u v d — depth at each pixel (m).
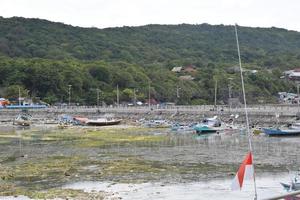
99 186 51.53
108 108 180.38
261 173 56.59
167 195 46.66
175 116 153.12
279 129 103.69
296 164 63.00
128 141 97.31
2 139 105.81
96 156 74.31
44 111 188.75
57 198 46.06
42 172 60.47
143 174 58.12
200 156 72.75
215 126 118.69
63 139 103.88
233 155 73.31
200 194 46.72
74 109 184.25
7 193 48.44
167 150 81.12
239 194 45.69
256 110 136.50
